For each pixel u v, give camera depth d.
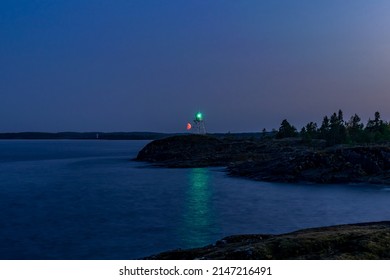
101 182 111.19
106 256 42.66
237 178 116.88
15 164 179.38
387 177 101.19
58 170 148.25
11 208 72.81
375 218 61.94
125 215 66.12
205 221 61.03
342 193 86.88
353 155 111.38
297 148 176.00
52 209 71.94
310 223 59.06
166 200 81.00
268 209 70.06
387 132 198.50
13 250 45.09
